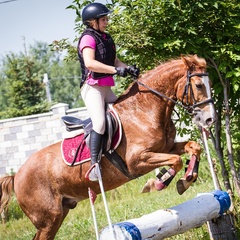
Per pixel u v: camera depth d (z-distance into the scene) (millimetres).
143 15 9102
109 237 6598
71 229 12273
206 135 7871
